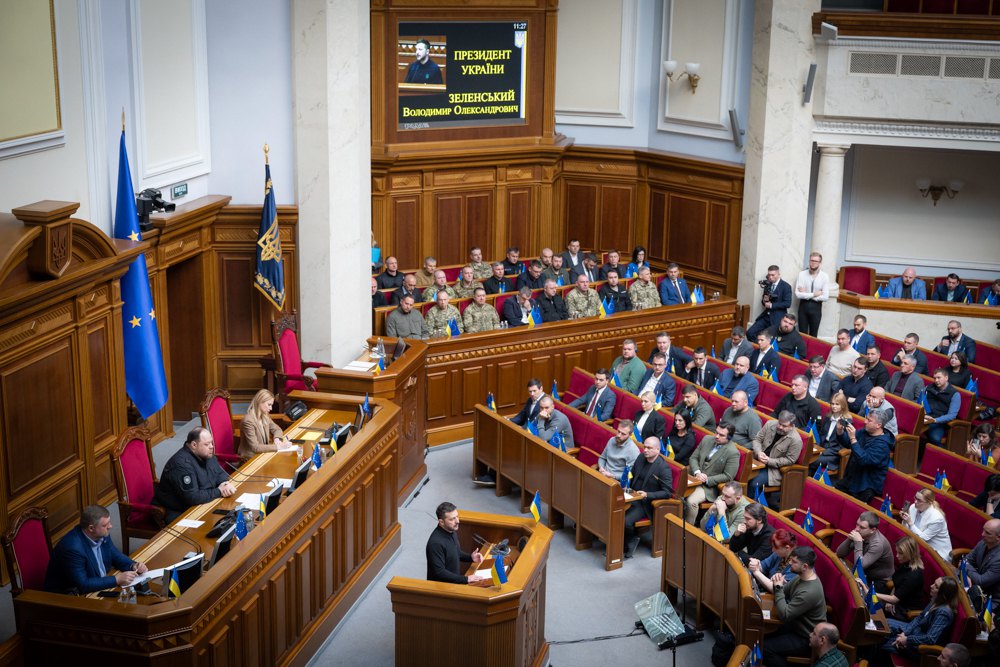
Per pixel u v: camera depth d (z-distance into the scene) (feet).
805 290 50.85
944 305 50.29
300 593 26.21
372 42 50.37
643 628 29.32
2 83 27.84
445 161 53.31
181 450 27.81
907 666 25.59
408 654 24.36
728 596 27.02
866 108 49.34
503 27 53.78
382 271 50.14
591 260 54.49
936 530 29.89
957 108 48.60
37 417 27.40
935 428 40.96
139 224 34.60
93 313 30.30
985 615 26.08
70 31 30.99
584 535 33.88
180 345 40.65
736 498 29.68
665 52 55.52
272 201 38.88
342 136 39.73
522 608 24.21
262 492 27.32
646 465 33.30
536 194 57.21
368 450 30.22
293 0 38.34
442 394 42.19
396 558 33.01
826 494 31.71
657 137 57.00
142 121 35.19
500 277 50.88
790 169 50.39
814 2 48.37
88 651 20.85
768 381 40.96
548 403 36.42
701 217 54.95
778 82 49.29
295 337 39.11
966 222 57.57
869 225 58.75
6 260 24.13
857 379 40.93
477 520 27.35
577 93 57.98
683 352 44.09
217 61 39.55
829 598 26.94
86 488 29.76
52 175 30.55
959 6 54.34
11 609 25.46
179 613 20.59
